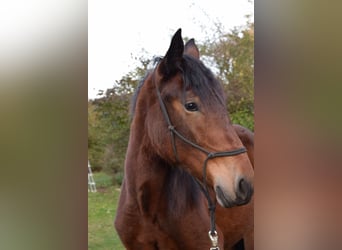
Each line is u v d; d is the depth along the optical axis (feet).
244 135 7.16
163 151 5.22
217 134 4.79
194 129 4.88
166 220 5.57
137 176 5.57
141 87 5.63
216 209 6.47
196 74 4.89
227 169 4.73
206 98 4.82
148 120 5.41
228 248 7.13
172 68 5.08
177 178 5.53
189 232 5.60
